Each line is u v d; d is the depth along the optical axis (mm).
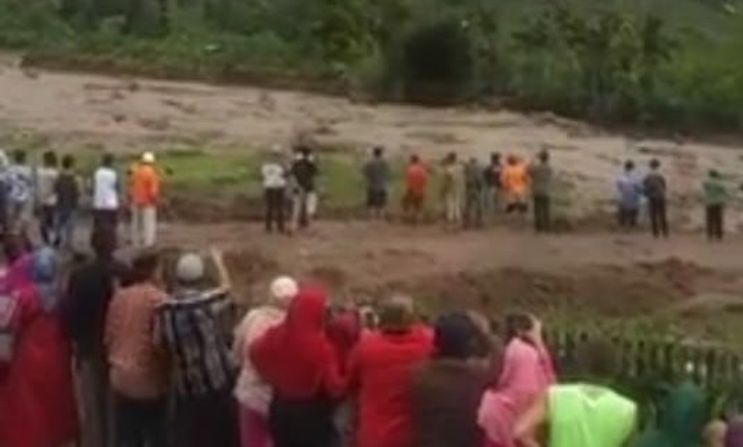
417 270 44188
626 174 53656
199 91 89938
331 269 43375
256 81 95750
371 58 93625
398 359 13484
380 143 69938
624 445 12547
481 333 13461
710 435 11969
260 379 14242
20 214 41719
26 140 66312
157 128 72500
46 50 103250
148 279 15484
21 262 16281
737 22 120438
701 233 53812
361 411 13586
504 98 89438
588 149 72562
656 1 123812
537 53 92562
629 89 87125
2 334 15930
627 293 42906
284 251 46031
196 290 14742
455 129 76750
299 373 13820
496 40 95375
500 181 53312
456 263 45531
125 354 15141
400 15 96125
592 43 89062
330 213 53219
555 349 21078
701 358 22234
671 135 84625
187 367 14633
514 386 12727
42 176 42250
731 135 85438
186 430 14820
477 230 51906
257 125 75062
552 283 43156
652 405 20188
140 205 44062
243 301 23797
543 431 12273
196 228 49906
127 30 109062
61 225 41906
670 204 59656
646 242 51250
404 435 13359
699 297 42531
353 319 15078
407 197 52688
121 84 91625
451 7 103000
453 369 13062
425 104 90000
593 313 40812
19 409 15953
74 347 16125
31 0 112938
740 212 58531
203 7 112125
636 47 89812
